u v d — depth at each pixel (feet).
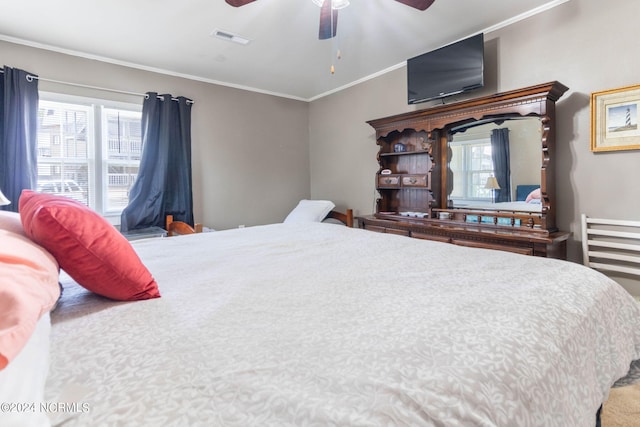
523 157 8.16
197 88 11.85
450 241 8.57
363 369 1.92
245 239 6.34
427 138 10.17
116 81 10.28
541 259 4.46
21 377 1.48
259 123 13.46
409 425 1.61
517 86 8.21
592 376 2.68
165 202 10.97
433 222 9.33
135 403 1.64
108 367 1.93
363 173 12.67
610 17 6.83
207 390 1.75
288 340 2.27
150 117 10.57
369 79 12.05
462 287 3.30
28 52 8.91
